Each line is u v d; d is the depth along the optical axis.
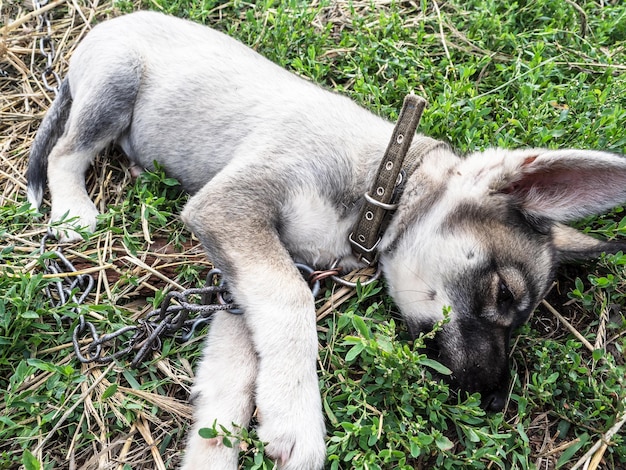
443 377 0.66
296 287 0.63
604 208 0.65
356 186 0.71
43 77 0.91
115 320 0.67
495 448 0.60
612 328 0.69
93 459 0.59
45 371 0.63
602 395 0.62
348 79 0.90
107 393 0.59
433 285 0.67
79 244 0.72
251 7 0.98
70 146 0.81
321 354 0.65
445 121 0.80
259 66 0.80
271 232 0.68
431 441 0.58
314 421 0.59
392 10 0.96
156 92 0.81
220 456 0.59
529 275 0.67
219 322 0.67
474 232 0.67
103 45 0.83
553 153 0.64
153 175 0.78
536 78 0.84
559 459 0.61
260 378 0.60
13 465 0.58
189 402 0.63
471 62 0.89
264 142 0.72
